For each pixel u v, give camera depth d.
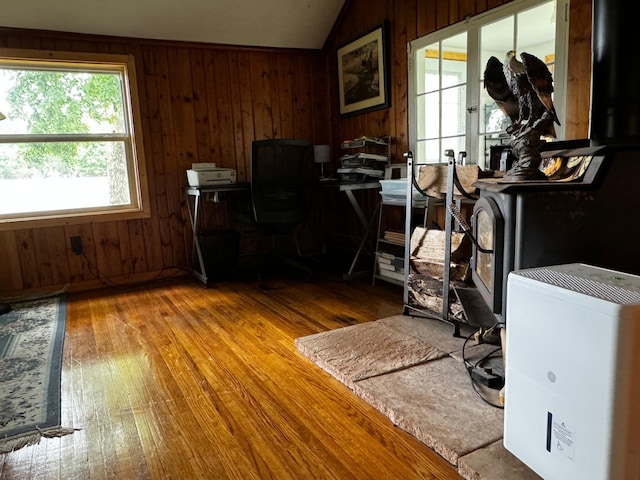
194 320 2.82
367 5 3.78
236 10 3.70
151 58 3.75
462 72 3.01
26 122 3.47
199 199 3.74
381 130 3.82
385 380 1.86
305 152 3.53
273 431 1.60
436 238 2.49
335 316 2.79
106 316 2.95
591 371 1.04
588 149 1.54
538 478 1.26
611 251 1.44
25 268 3.49
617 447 1.00
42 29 3.33
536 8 2.50
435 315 2.49
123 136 3.78
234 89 4.12
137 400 1.85
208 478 1.37
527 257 1.40
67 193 3.66
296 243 4.51
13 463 1.46
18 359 2.27
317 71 4.48
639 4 1.48
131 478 1.38
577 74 2.31
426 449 1.47
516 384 1.29
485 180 1.81
